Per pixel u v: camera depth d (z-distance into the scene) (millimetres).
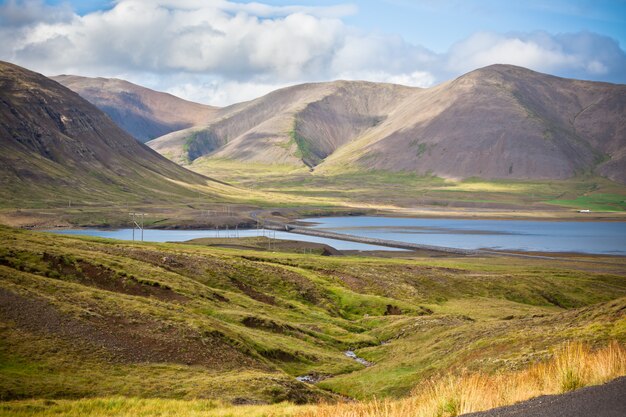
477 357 58000
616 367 26078
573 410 19188
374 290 142375
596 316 60188
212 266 126625
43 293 68250
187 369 60688
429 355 70938
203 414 40969
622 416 17703
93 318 65688
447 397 25016
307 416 31359
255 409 43469
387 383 64000
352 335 98688
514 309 131875
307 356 81062
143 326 67875
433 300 141500
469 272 177000
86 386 50750
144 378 55281
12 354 53250
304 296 124875
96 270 94688
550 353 47094
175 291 96312
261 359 71438
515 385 27422
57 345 57375
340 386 67750
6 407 41688
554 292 158375
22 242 98938
